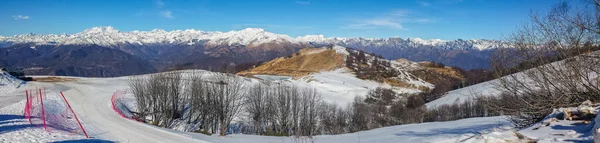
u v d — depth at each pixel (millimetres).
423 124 31719
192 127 44688
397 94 102312
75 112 39250
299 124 47031
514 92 11852
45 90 57000
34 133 21766
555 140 7902
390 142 17047
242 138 28453
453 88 114562
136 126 31031
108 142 22219
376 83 129875
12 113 32812
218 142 25781
